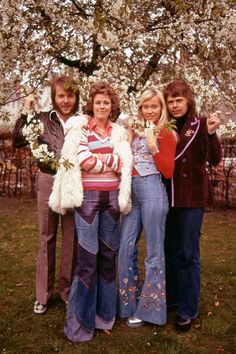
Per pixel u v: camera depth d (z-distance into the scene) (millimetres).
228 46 4883
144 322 3189
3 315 3359
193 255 3074
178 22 4535
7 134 10000
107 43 4316
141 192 3016
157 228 3018
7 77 5207
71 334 2934
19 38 5012
